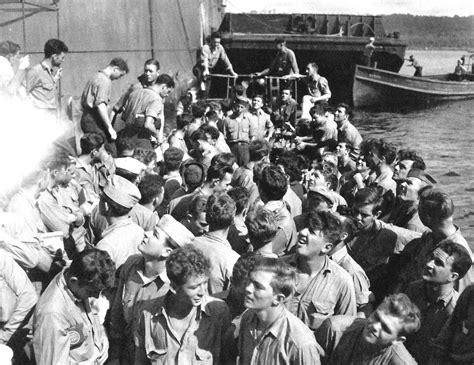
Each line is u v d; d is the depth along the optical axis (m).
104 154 6.98
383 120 25.48
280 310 3.28
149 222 5.10
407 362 3.11
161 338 3.53
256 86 20.20
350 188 7.67
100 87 8.55
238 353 3.57
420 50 131.75
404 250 4.89
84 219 6.06
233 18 27.78
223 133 11.77
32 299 3.96
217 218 4.19
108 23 12.77
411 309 3.04
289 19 27.91
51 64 7.68
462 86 30.34
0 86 6.89
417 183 5.56
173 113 17.30
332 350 3.41
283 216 4.95
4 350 3.43
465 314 3.55
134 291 3.94
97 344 3.77
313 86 15.66
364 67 26.58
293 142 12.84
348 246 5.18
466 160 17.47
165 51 17.36
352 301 3.91
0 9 8.33
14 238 4.64
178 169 6.77
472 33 141.12
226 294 4.12
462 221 11.09
